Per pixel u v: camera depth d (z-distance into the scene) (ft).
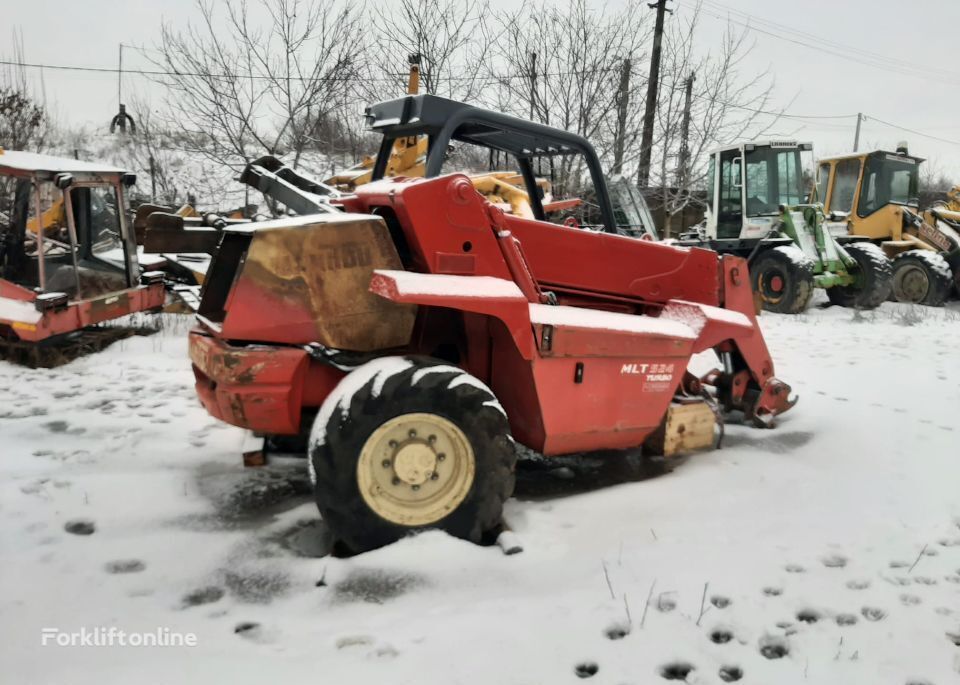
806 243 40.42
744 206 42.42
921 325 35.06
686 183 48.44
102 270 24.67
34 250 22.57
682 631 8.24
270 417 10.64
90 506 11.50
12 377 20.29
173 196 55.47
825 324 35.47
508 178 31.58
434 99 12.31
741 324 14.78
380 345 11.14
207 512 11.44
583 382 11.77
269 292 10.61
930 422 17.24
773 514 11.71
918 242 46.42
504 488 10.37
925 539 10.86
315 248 10.71
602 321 11.95
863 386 21.02
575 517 11.39
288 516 11.25
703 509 11.82
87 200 23.94
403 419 9.82
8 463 13.37
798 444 15.49
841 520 11.51
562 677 7.36
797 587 9.30
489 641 7.92
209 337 11.30
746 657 7.82
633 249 14.25
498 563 9.73
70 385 19.54
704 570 9.68
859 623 8.55
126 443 14.76
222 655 7.61
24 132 56.65
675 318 14.32
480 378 12.23
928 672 7.64
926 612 8.79
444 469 10.19
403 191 10.85
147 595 8.91
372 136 46.52
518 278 11.93
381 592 8.98
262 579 9.32
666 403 12.86
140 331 26.37
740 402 16.66
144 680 7.12
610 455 14.64
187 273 31.12
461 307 10.18
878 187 48.06
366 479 9.78
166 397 18.51
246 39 36.94
